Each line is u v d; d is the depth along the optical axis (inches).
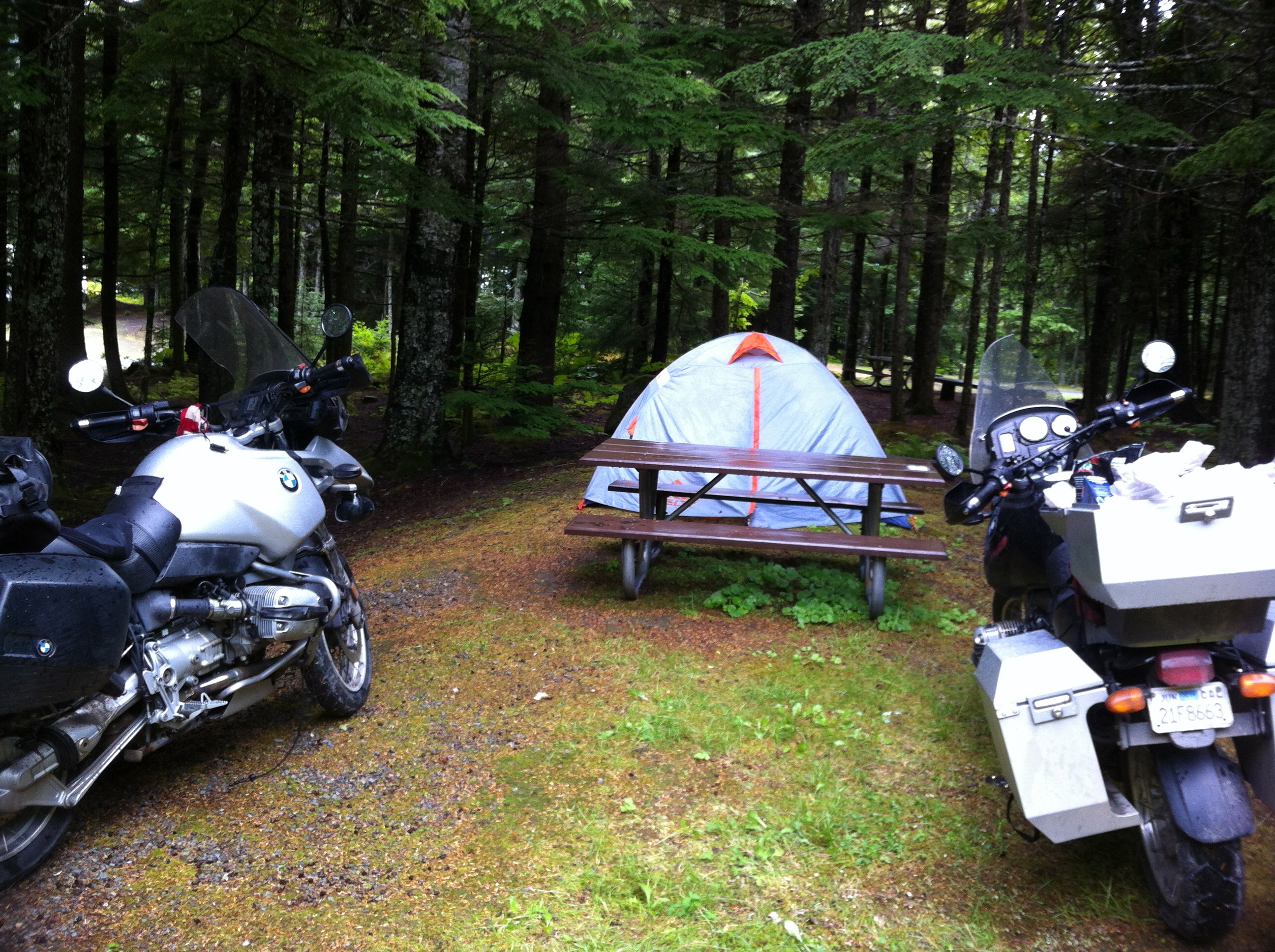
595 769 144.8
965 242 480.4
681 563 258.1
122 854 121.2
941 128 299.3
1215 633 100.0
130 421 147.6
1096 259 601.3
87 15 368.8
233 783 140.8
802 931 106.7
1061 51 394.6
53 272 382.0
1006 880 117.0
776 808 133.3
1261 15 253.9
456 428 561.0
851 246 1075.3
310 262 1211.9
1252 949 104.3
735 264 465.7
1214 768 101.6
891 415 604.7
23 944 103.5
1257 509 94.3
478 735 156.7
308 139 488.1
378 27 389.7
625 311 822.5
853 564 261.0
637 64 450.3
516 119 492.7
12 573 100.3
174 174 657.6
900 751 151.0
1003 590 154.6
